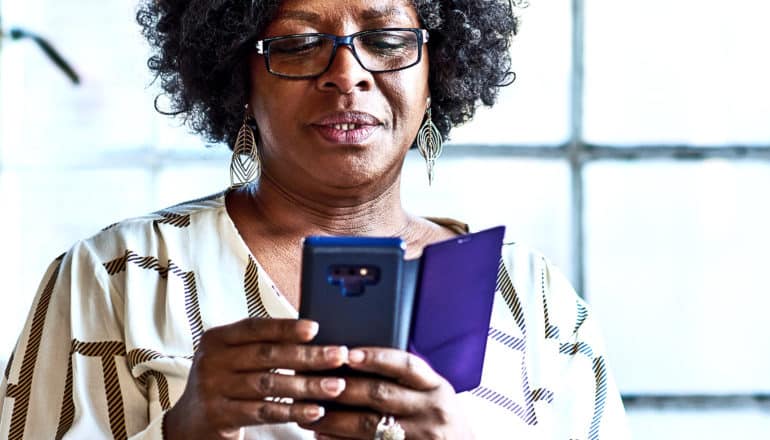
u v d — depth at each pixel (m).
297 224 1.94
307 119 1.81
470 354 1.62
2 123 3.27
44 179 3.26
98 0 3.26
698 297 3.27
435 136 2.05
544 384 1.94
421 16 1.90
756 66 3.27
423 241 2.02
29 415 1.83
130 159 3.26
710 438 3.27
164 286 1.88
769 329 3.27
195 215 1.94
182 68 1.98
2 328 3.23
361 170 1.84
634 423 3.27
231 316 1.85
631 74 3.27
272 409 1.50
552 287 2.03
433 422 1.53
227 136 2.06
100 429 1.79
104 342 1.84
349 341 1.48
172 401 1.79
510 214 3.25
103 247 1.92
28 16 3.28
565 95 3.26
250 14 1.85
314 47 1.81
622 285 3.27
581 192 3.26
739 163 3.27
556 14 3.25
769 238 3.27
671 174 3.27
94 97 3.27
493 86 2.12
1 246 3.25
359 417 1.53
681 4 3.26
